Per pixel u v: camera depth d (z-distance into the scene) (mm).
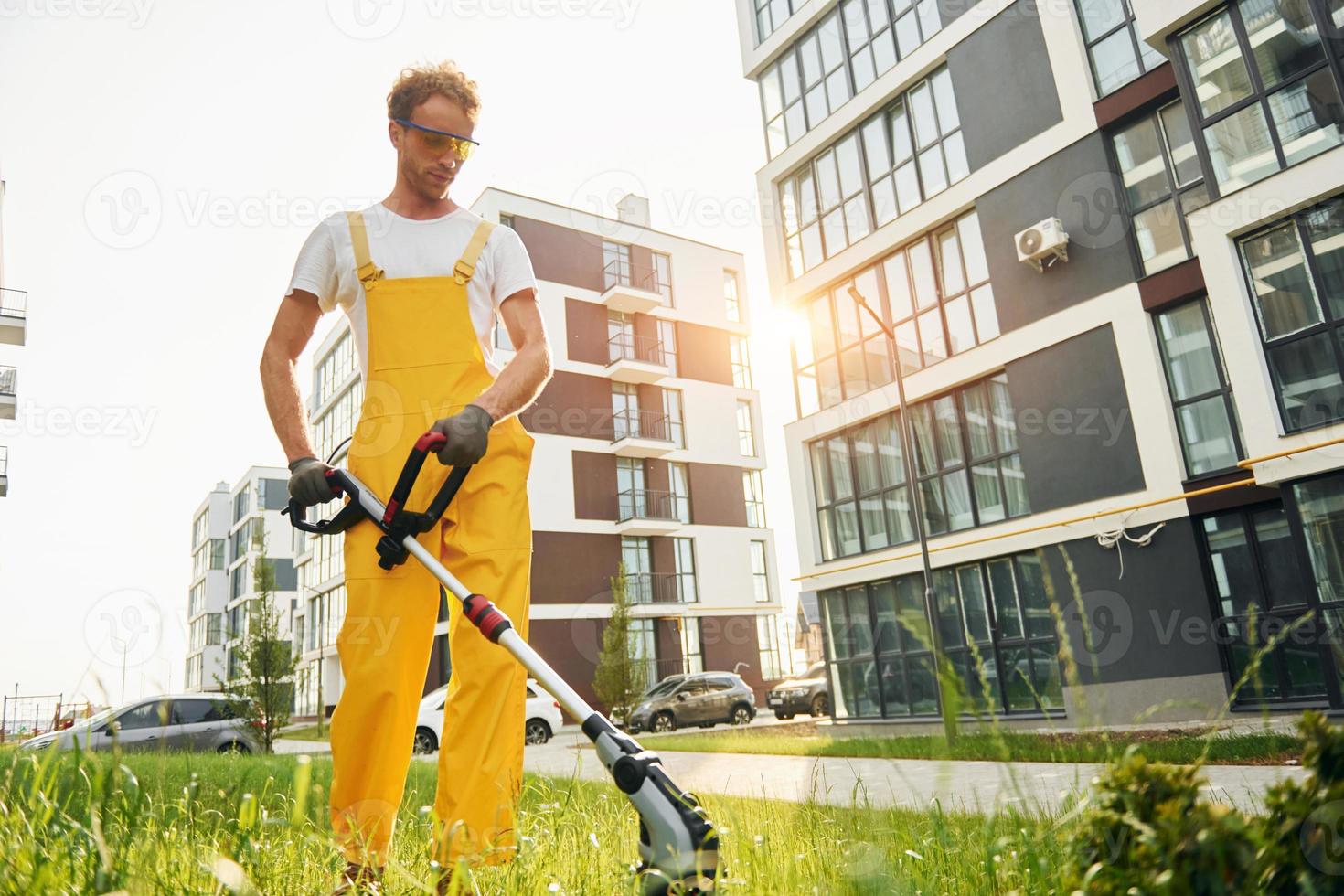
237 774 3967
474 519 1923
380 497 1958
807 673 19656
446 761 1756
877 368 13406
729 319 28953
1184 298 9875
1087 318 10734
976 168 12148
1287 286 8469
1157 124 10391
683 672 24562
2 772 1766
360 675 1835
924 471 12672
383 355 2031
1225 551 9438
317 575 34469
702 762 8086
